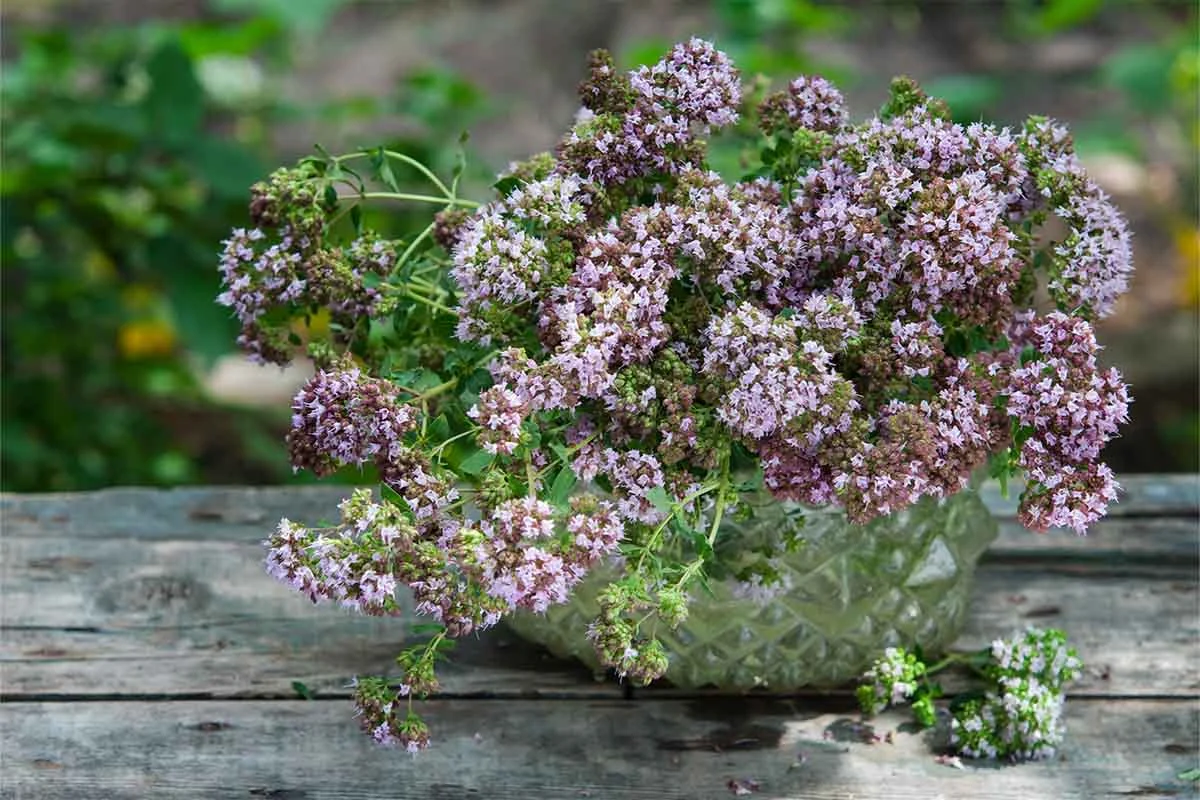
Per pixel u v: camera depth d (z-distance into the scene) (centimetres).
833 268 163
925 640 172
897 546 169
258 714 171
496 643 176
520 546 157
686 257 162
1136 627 177
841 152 163
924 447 160
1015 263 162
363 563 159
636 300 160
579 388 159
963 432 161
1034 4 461
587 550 159
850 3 465
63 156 229
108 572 180
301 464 163
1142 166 392
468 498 162
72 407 261
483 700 172
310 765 169
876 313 162
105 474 256
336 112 258
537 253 161
